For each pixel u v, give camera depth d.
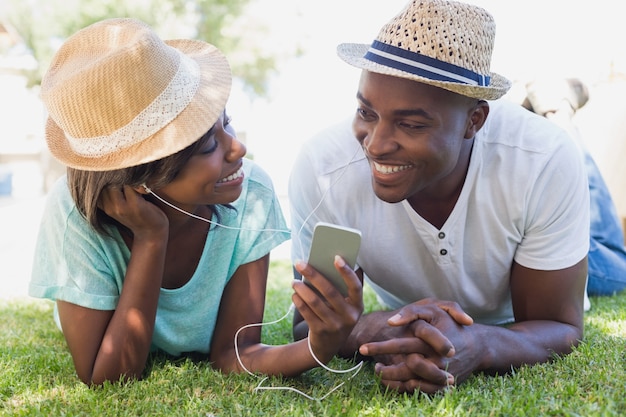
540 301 2.32
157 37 1.97
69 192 2.17
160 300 2.28
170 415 1.88
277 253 6.02
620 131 4.23
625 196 4.25
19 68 14.72
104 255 2.18
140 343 2.12
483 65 2.04
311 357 2.02
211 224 2.26
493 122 2.31
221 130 1.99
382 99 1.91
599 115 4.28
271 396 1.99
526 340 2.15
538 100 3.75
